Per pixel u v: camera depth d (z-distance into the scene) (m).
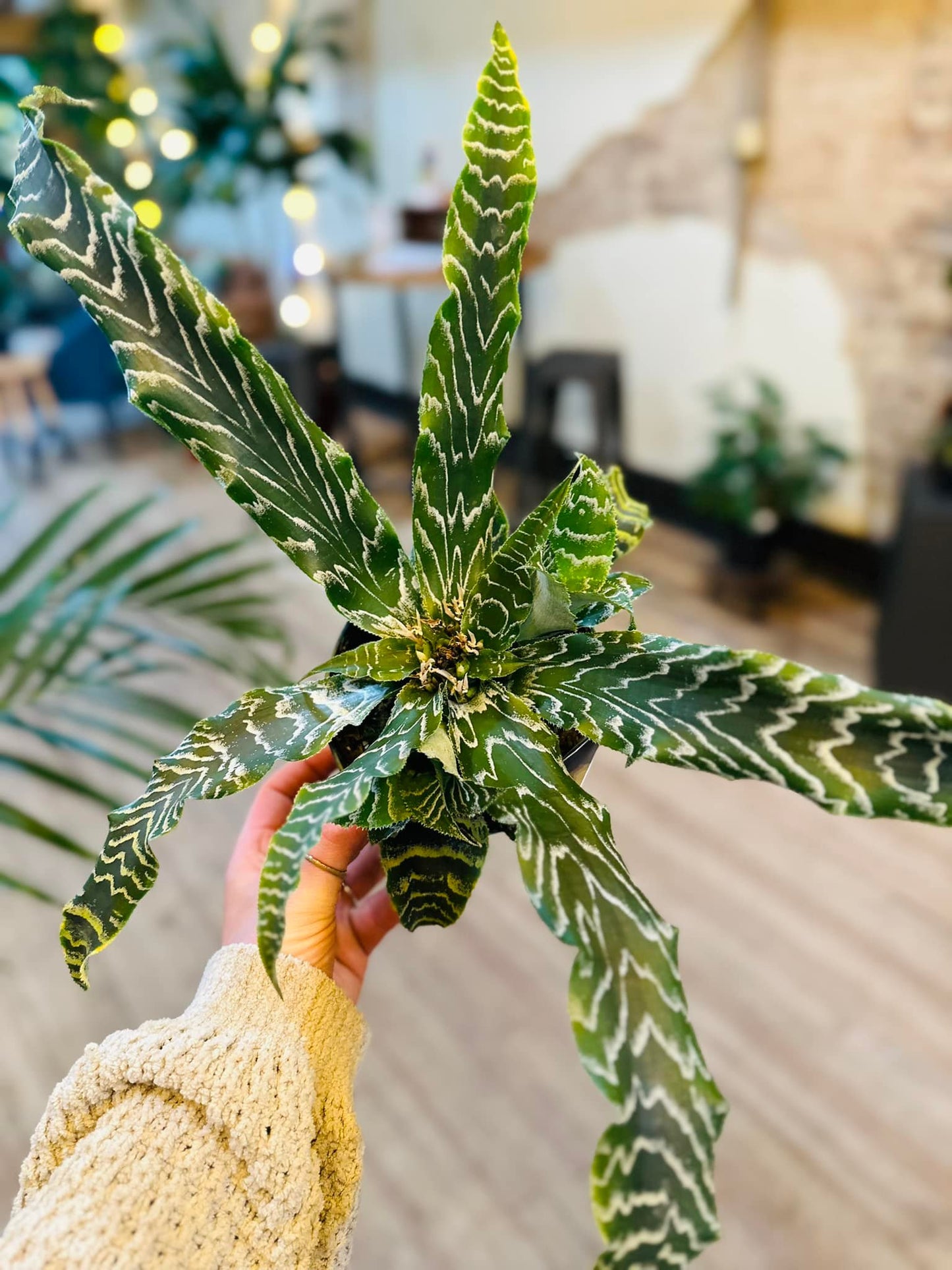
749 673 0.39
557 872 0.39
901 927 1.39
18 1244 0.37
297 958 0.54
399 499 2.99
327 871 0.58
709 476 2.15
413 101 3.09
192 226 4.97
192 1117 0.42
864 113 1.91
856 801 0.37
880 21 1.81
